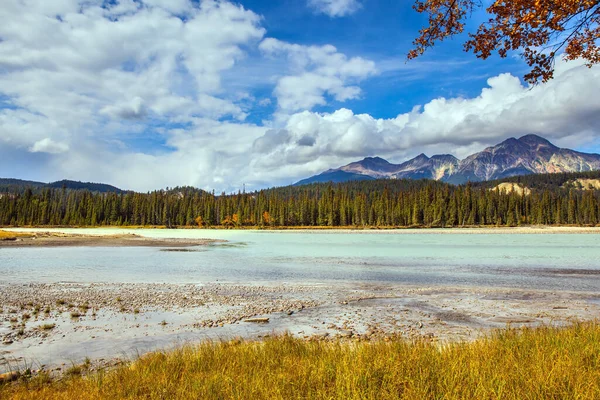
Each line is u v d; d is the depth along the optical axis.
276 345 8.77
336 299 17.31
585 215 122.44
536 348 7.23
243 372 6.78
